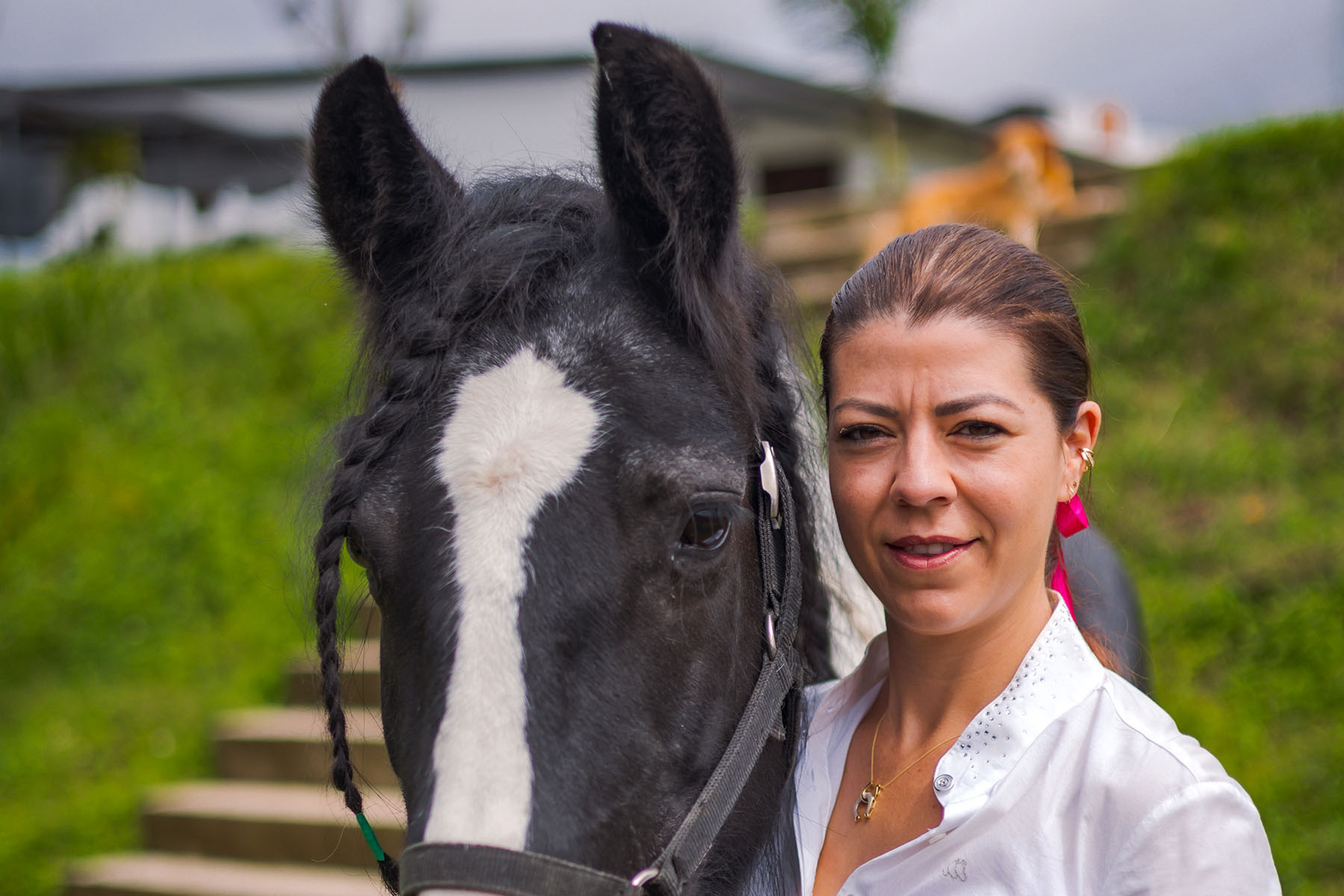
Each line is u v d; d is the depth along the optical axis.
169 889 3.67
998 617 1.22
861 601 2.00
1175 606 3.92
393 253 1.42
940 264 1.21
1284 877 3.03
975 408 1.15
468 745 1.04
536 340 1.25
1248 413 4.77
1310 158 5.45
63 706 4.79
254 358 6.69
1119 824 1.06
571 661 1.10
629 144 1.24
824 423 1.68
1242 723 3.50
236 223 11.27
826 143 11.89
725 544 1.24
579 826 1.06
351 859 3.73
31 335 7.02
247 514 5.66
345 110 1.38
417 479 1.18
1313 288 5.02
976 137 11.70
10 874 3.94
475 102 12.11
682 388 1.23
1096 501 4.25
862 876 1.20
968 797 1.14
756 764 1.40
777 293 1.58
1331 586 3.84
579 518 1.12
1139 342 5.18
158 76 12.77
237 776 4.35
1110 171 6.39
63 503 5.96
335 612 1.21
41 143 11.23
